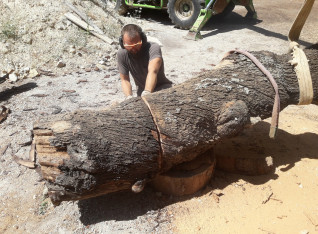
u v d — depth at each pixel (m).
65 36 7.10
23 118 4.62
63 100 5.18
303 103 3.59
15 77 5.87
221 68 3.49
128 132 2.80
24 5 7.32
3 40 6.50
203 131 3.13
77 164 2.57
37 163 3.68
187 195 3.24
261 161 3.48
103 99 5.25
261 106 3.42
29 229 2.94
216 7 8.88
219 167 3.61
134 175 2.87
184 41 8.37
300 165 3.67
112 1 10.63
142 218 2.98
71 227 2.92
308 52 3.68
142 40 3.71
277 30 9.44
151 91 3.57
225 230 2.88
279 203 3.18
